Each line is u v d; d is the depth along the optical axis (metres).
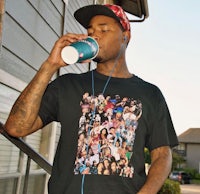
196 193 21.80
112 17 1.56
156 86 1.63
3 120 2.93
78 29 5.65
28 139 3.65
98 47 1.45
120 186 1.37
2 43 2.58
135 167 1.42
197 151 40.62
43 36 3.71
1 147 2.98
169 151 1.53
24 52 3.13
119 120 1.46
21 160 3.33
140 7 7.38
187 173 33.69
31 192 3.65
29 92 1.37
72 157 1.41
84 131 1.43
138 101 1.51
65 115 1.47
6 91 2.74
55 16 4.16
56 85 1.54
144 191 1.37
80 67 6.03
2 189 2.92
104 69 1.60
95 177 1.37
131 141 1.44
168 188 13.31
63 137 1.46
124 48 1.63
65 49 1.34
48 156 4.07
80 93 1.51
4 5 2.38
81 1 5.80
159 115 1.54
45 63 1.38
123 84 1.55
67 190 1.36
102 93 1.51
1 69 2.55
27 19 3.15
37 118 1.47
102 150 1.40
